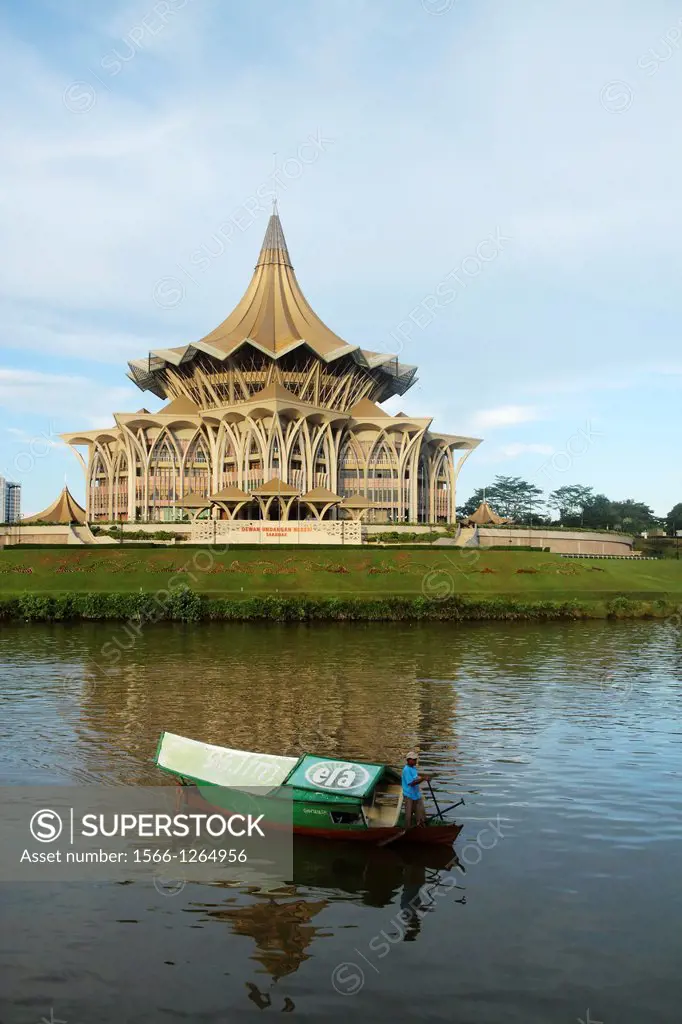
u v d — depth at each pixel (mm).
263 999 14398
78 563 86312
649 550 150000
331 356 127688
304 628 63406
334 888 18609
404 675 43688
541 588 83125
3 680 41562
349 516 125375
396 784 22766
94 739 30391
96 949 15992
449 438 141500
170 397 147625
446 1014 13984
